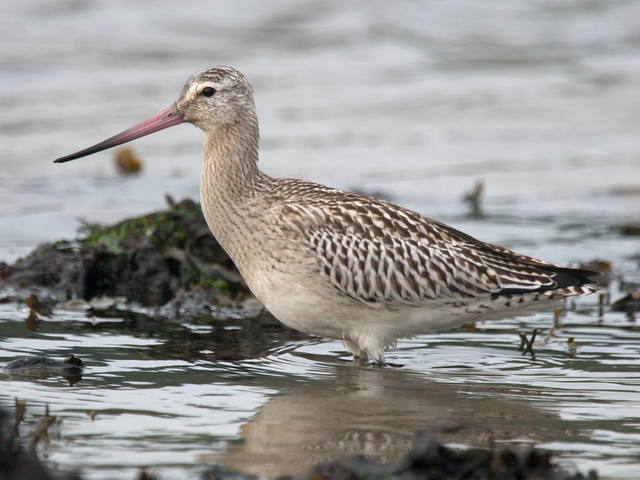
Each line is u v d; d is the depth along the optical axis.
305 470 7.79
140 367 10.45
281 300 10.98
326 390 9.95
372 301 10.82
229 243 11.36
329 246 10.71
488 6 35.53
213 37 30.53
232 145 11.31
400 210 11.15
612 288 14.34
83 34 29.38
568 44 32.59
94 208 18.08
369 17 33.25
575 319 12.84
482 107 26.41
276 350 11.44
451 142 23.78
